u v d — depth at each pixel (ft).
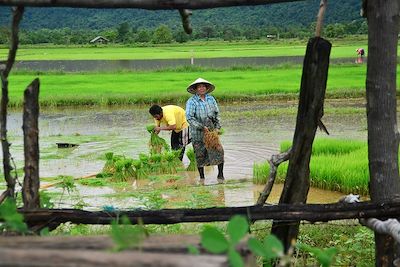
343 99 134.92
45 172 64.03
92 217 16.75
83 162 69.41
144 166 61.31
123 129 96.63
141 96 135.03
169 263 7.86
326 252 13.69
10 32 16.14
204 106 59.06
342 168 54.70
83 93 143.33
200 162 59.41
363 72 189.88
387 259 18.30
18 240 10.18
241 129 93.04
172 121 64.23
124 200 51.67
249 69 219.82
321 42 16.79
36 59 352.49
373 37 18.02
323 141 68.28
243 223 8.79
